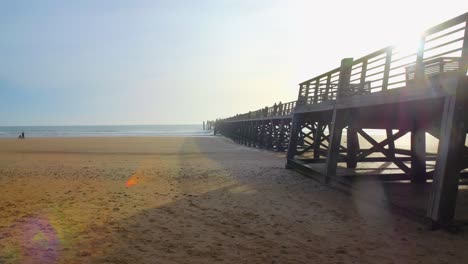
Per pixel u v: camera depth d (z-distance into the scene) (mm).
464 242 5828
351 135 13203
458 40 6188
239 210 8211
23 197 9609
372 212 7922
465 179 11328
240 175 13672
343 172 11984
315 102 13789
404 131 11516
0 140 45906
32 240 6012
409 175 11031
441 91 6363
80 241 5973
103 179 12781
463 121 6164
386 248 5664
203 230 6637
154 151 27047
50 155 22766
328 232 6535
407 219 7207
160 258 5223
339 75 11039
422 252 5469
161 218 7484
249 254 5402
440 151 6406
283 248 5680
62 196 9758
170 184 11766
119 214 7793
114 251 5500
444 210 6332
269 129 29297
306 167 13328
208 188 11039
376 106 8625
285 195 9922
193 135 73812
